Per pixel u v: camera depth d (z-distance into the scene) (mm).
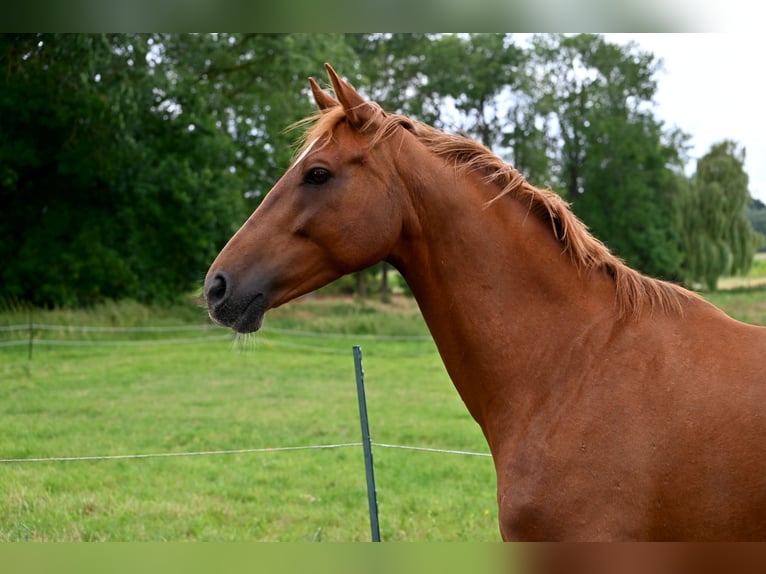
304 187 2299
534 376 2213
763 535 1914
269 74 21031
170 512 5000
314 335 16531
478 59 33000
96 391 9867
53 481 5641
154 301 20234
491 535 4559
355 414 8539
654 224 32531
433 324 2391
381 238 2293
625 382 2094
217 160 21703
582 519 2023
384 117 2361
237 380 10984
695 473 1953
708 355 2072
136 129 19469
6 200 19656
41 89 17625
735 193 31125
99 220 19844
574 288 2270
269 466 6398
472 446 7070
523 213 2330
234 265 2291
